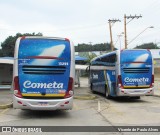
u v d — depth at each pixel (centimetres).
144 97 2666
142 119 1396
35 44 1416
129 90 2175
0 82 3400
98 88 2791
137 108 1827
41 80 1403
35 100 1387
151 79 2212
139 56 2202
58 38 1435
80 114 1562
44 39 1425
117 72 2198
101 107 1873
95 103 2117
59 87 1412
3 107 1747
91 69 3128
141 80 2192
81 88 3784
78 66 3978
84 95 2616
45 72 1408
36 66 1405
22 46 1413
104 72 2553
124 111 1683
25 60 1405
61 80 1415
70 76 1423
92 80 3062
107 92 2461
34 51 1410
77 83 4075
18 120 1357
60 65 1417
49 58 1413
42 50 1413
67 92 1418
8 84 3394
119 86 2178
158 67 8581
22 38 1421
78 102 2178
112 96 2416
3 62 3094
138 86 2186
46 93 1402
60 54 1422
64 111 1672
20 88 1400
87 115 1526
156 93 3036
